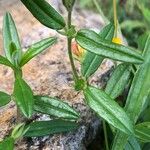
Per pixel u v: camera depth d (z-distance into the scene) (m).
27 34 0.23
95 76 0.20
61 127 0.16
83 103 0.19
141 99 0.17
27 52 0.15
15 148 0.17
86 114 0.19
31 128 0.16
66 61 0.21
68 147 0.18
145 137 0.16
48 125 0.16
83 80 0.15
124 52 0.14
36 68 0.21
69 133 0.18
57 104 0.15
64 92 0.19
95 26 0.25
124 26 0.29
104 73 0.20
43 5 0.14
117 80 0.17
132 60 0.14
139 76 0.17
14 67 0.15
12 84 0.20
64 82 0.20
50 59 0.21
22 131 0.15
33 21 0.24
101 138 0.21
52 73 0.20
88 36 0.14
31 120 0.17
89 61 0.16
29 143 0.17
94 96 0.15
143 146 0.19
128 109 0.17
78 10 0.26
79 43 0.14
